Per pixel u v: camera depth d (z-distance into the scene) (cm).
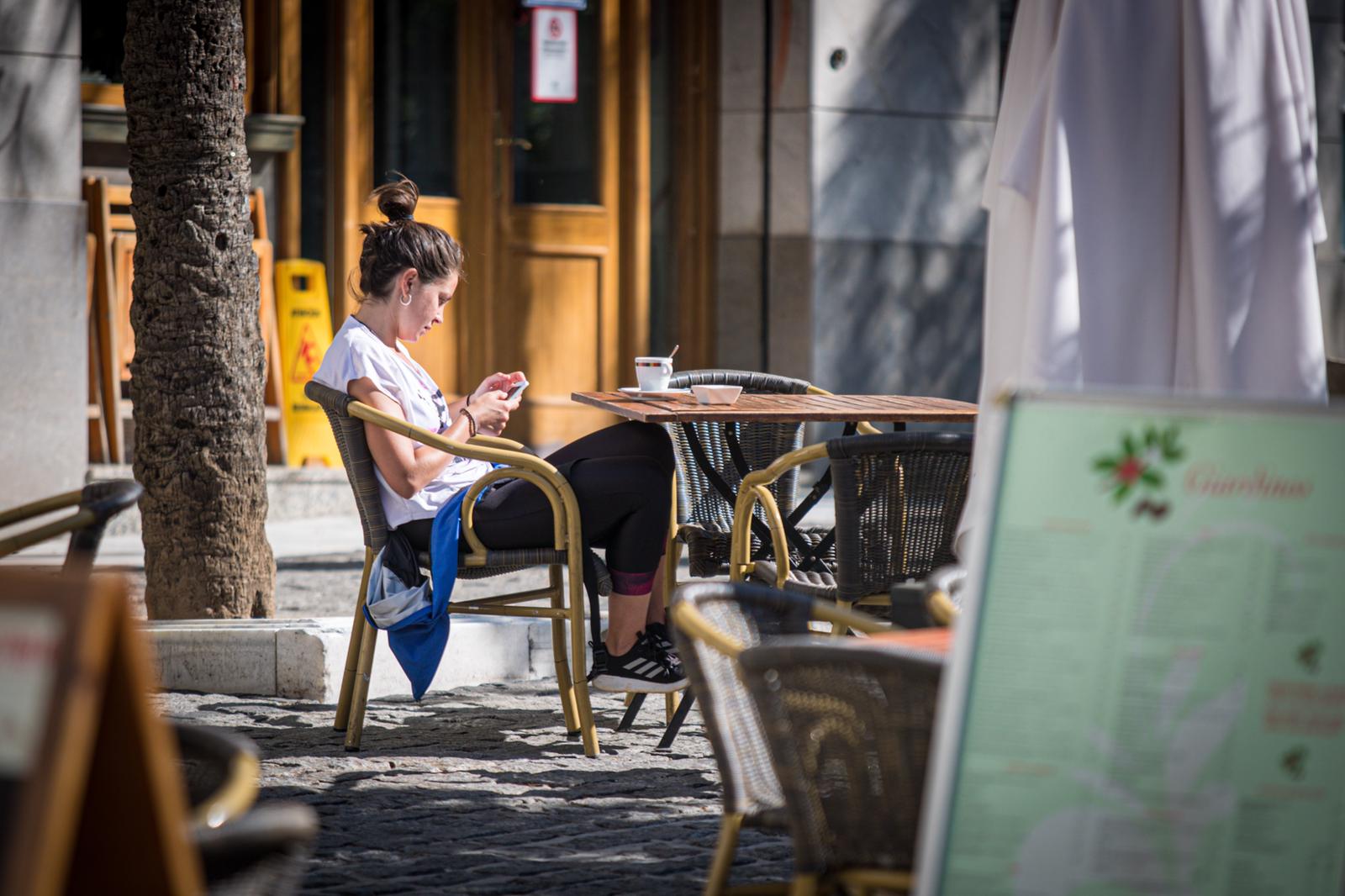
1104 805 635
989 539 643
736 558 1478
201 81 1777
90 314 2825
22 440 2627
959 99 3394
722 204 3347
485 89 3241
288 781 1366
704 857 1163
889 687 705
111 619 484
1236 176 1100
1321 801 636
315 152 3111
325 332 3050
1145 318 1104
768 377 1903
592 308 3341
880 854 725
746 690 815
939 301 3406
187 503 1806
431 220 3209
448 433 1529
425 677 1490
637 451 1529
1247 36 1109
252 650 1720
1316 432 641
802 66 3272
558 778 1397
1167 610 638
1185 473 641
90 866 498
